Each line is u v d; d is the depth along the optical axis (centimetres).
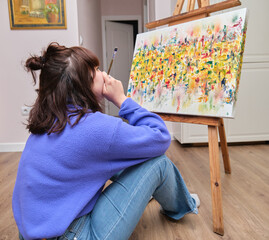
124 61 594
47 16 249
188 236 108
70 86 69
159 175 87
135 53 169
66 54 71
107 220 74
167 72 142
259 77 244
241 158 213
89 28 379
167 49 145
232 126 251
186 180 167
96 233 72
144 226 115
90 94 73
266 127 252
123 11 551
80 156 66
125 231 76
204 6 133
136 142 73
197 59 125
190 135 249
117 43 573
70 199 67
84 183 70
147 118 85
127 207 77
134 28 628
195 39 128
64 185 67
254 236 106
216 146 110
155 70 151
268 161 204
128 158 76
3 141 262
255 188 154
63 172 65
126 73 602
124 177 84
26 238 66
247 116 250
